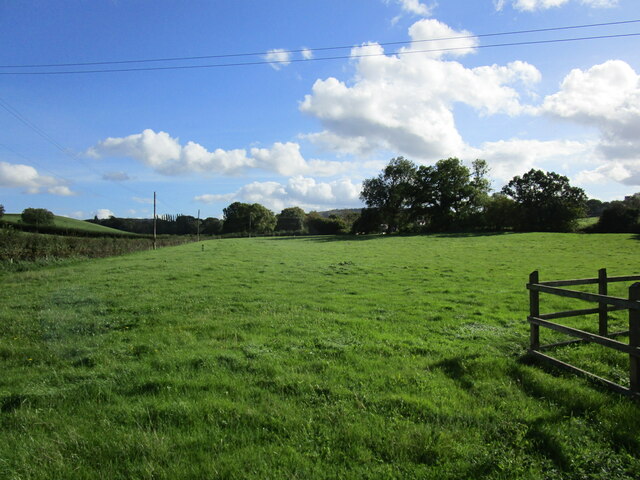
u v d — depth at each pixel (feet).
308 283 59.88
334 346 25.82
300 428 15.20
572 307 39.06
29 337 29.43
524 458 12.94
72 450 13.91
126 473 12.68
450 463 12.80
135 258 103.55
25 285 57.52
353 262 92.63
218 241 210.79
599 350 23.26
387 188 269.44
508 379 19.49
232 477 12.24
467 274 69.00
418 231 257.55
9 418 16.35
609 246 118.32
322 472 12.49
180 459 13.23
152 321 34.14
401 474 12.30
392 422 15.49
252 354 24.34
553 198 220.23
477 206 243.40
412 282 60.59
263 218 363.97
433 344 26.22
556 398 17.17
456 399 17.44
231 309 39.65
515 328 30.32
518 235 177.88
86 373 21.36
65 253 97.66
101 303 42.75
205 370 21.61
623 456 12.80
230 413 16.37
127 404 17.47
